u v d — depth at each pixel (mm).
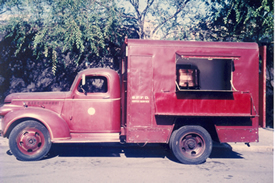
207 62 6793
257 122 6250
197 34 11750
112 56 10953
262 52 6379
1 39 10359
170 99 6043
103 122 6277
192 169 5605
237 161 6395
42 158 6234
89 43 9984
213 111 6086
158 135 6062
